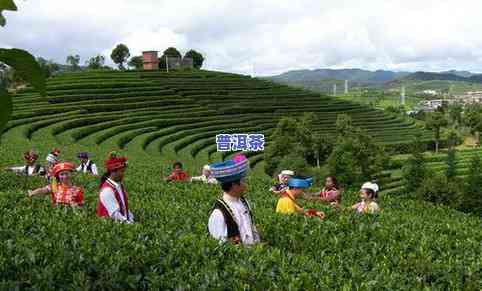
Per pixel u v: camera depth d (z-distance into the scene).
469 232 11.07
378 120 111.50
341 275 6.17
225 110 85.00
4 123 2.28
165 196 14.59
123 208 8.66
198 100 89.31
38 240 6.70
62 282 5.12
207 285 5.29
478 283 6.79
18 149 28.98
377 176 63.72
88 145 42.72
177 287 5.21
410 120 126.94
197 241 6.96
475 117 124.00
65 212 9.14
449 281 6.89
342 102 117.56
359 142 59.91
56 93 74.25
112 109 71.19
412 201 20.55
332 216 11.70
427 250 8.34
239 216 7.07
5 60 2.18
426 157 84.81
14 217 8.75
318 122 93.44
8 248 6.01
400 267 7.51
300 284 5.59
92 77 94.19
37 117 54.62
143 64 123.19
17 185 14.99
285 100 104.25
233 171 6.89
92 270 5.52
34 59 2.21
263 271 5.95
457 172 72.88
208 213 10.93
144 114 70.56
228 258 6.42
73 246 6.41
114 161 8.52
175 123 69.56
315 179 56.47
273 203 14.40
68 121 54.44
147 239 7.14
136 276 5.36
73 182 15.86
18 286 4.81
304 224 9.43
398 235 9.55
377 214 12.04
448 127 150.12
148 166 26.78
